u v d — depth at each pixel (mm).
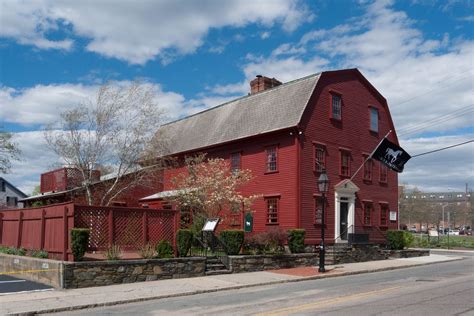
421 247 46156
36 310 12570
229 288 16984
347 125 31047
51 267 16781
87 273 16578
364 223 31375
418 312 11375
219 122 34844
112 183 29656
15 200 76438
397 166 29641
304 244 25703
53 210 18297
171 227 19875
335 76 30609
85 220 17500
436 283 17516
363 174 31906
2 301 13781
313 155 28312
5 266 20219
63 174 31406
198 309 12805
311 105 28531
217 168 29766
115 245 18031
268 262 22406
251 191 30219
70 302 13672
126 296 14758
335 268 23500
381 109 34375
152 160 28938
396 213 34438
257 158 30078
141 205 33656
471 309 11695
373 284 17547
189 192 28141
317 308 12312
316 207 28000
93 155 28547
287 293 15594
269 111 30531
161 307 13305
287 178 27797
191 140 35969
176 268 19000
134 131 28469
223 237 22375
